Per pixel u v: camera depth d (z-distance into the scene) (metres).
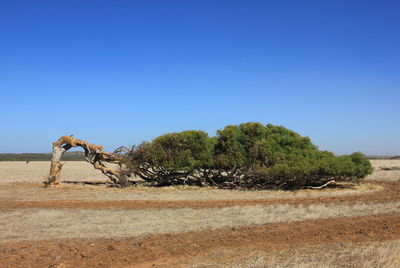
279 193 25.95
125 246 10.35
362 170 30.08
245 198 22.56
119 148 31.86
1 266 8.59
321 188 29.39
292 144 32.38
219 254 10.01
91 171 59.69
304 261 9.13
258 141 30.53
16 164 86.50
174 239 11.20
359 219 14.44
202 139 31.27
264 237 11.68
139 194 24.97
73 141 30.98
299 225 13.27
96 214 15.49
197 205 18.61
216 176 31.75
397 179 38.09
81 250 9.95
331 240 11.46
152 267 8.89
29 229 12.36
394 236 11.83
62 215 15.06
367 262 8.77
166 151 31.02
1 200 20.56
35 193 24.88
